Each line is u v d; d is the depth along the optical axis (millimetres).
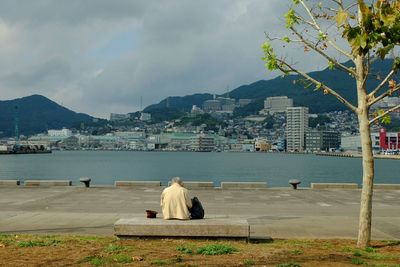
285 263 9141
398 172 112188
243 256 9922
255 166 137875
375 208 21344
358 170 116688
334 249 11141
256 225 15680
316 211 19891
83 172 105250
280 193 27312
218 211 19578
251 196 25688
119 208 20516
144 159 198875
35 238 12406
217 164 150500
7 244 11344
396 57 10703
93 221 16328
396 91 11953
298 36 11836
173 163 157250
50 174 98250
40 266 8992
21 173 101875
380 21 7367
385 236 13961
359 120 11602
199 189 29281
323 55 11695
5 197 24688
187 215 12727
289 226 15492
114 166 134875
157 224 12086
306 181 79000
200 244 11398
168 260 9422
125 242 11711
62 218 17031
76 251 10477
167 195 12828
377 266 9031
